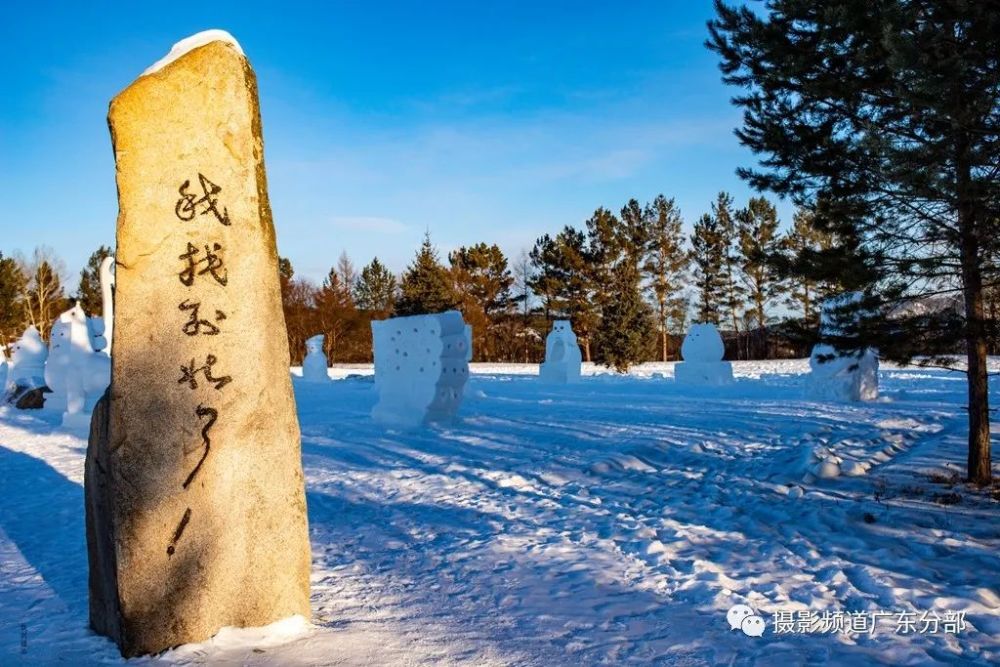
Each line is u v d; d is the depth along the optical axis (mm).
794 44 9266
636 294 43406
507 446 12945
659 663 4203
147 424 4461
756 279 50188
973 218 7418
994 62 6438
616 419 15992
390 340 16656
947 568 5828
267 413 4754
